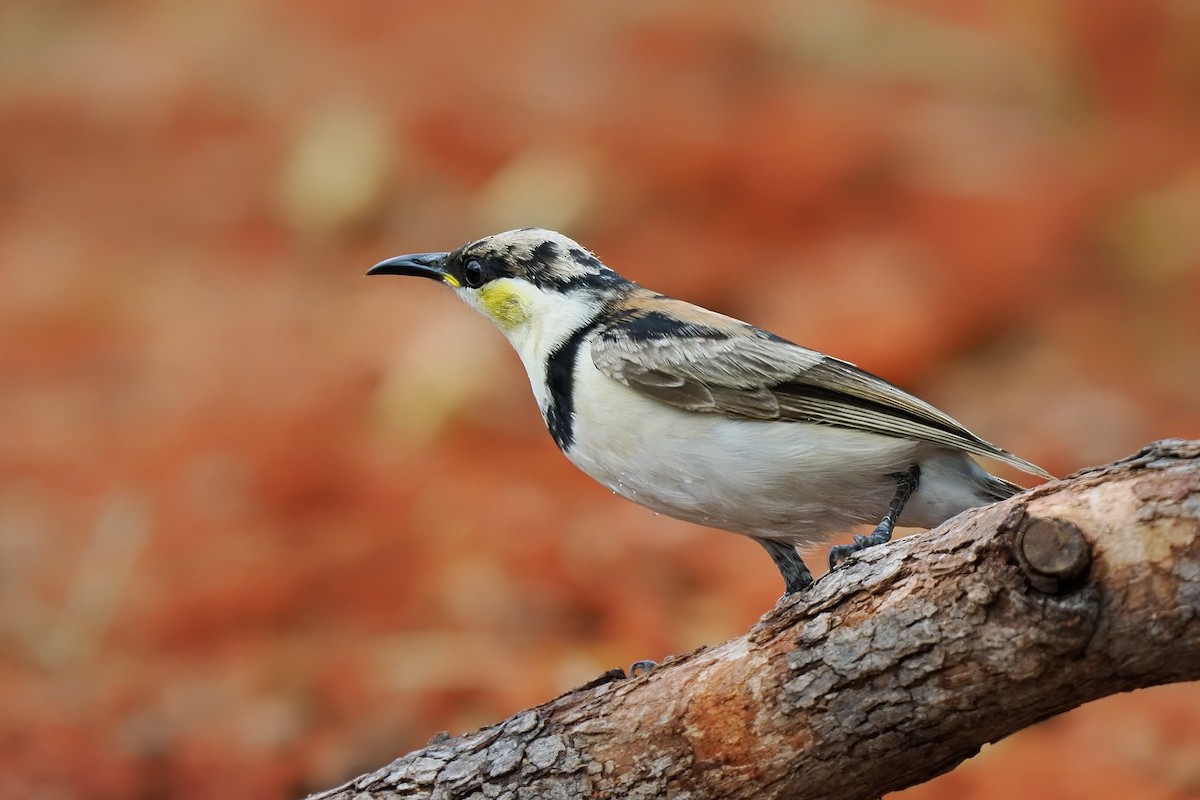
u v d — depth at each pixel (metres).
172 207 23.52
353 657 12.46
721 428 7.19
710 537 14.45
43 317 20.48
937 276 18.67
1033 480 14.80
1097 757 10.95
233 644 12.88
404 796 6.20
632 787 5.91
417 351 17.77
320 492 15.60
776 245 19.84
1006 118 23.62
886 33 25.98
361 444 16.75
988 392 17.05
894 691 5.43
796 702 5.61
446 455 16.50
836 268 18.98
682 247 19.91
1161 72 24.33
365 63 26.81
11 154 25.34
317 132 23.31
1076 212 20.23
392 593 13.58
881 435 7.12
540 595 13.35
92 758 10.98
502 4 28.88
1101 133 23.23
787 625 5.68
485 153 22.86
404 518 14.96
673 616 12.98
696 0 27.80
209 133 25.45
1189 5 24.44
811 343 17.52
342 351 18.89
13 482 16.08
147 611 13.38
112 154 25.28
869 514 7.44
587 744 5.98
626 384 7.30
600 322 7.71
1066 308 18.56
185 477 16.00
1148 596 4.98
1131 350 17.84
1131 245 19.64
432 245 21.12
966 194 20.56
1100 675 5.16
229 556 14.32
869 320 17.77
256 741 11.24
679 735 5.84
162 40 28.98
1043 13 25.20
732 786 5.80
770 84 24.64
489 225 21.20
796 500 7.29
